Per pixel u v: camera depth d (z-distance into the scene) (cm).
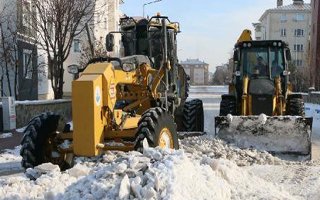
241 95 1181
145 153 594
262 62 1217
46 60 2539
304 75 4038
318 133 1409
